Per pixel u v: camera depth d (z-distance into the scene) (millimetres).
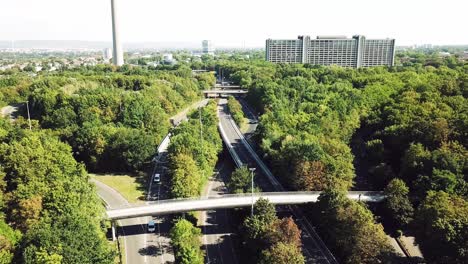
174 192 143375
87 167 192375
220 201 136750
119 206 146500
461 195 124625
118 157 187500
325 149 162875
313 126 194250
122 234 133625
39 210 108812
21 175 120188
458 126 156375
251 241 114250
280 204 139250
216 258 120312
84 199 116750
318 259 116625
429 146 155000
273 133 198250
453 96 199875
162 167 192375
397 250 121562
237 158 193750
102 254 97000
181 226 121000
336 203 120625
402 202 128250
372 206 138250
